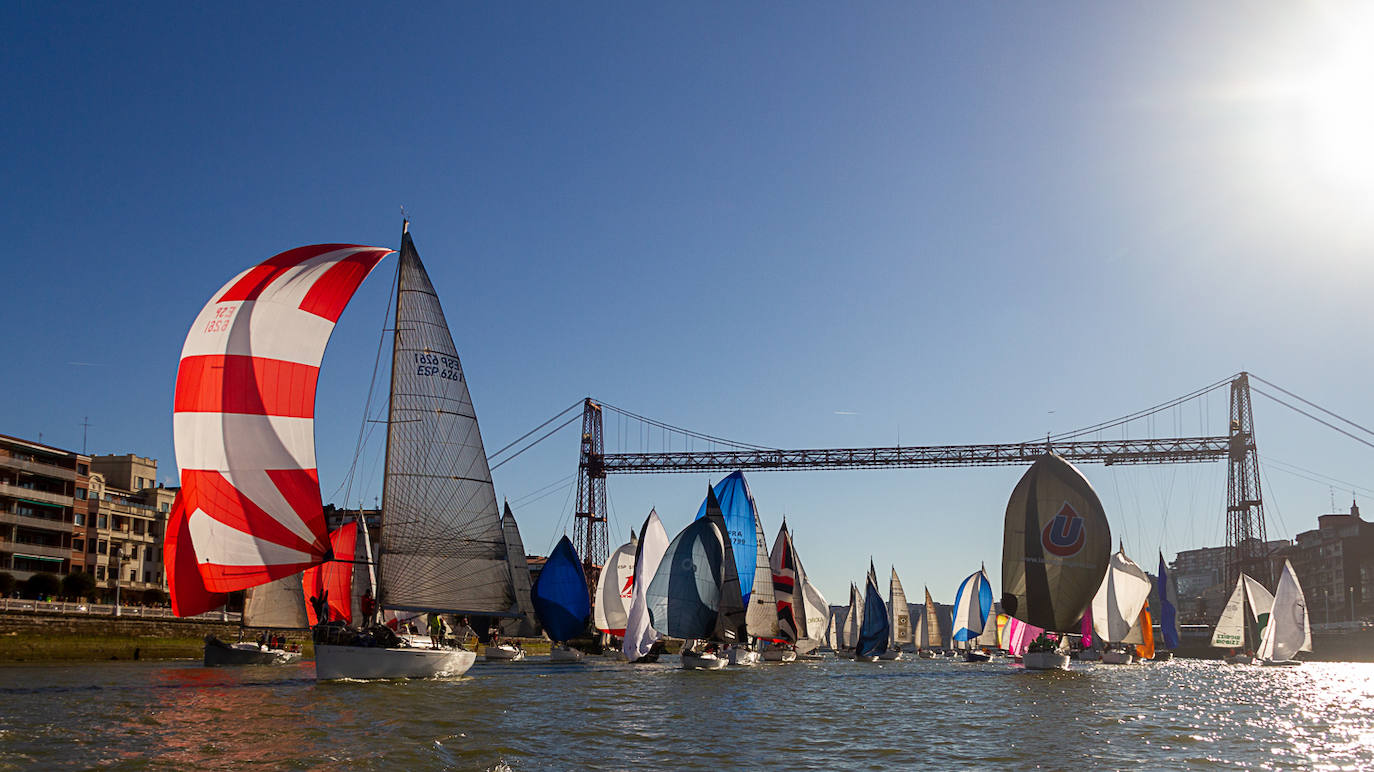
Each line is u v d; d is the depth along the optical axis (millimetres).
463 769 20484
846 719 31438
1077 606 56156
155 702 31484
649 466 120500
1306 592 154875
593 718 29781
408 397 39156
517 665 62688
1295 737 29031
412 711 29641
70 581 74562
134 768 20016
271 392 36000
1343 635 111812
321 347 36938
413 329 39500
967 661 91625
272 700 32125
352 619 55750
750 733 27375
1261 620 85250
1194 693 46375
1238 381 115000
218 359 35625
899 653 100875
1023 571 56969
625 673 53656
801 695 41188
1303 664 96312
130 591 84250
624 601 73438
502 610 40156
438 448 39406
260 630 62219
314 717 27828
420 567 38594
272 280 36438
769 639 63969
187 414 35625
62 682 39906
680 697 38500
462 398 40219
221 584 35250
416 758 21516
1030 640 68500
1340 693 49438
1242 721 33094
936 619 117500
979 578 97875
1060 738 27297
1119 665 77312
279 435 36031
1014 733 28234
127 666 52500
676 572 57125
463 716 28891
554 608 68438
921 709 35219
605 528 112938
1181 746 26328
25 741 23188
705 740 25734
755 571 63750
